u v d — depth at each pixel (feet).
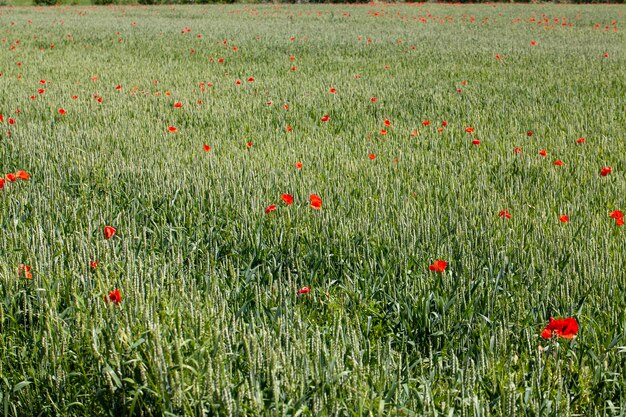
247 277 13.43
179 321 10.25
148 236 16.85
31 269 12.62
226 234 16.17
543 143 27.07
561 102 36.55
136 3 181.57
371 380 9.73
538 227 16.16
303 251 15.06
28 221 17.01
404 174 22.08
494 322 11.69
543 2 187.52
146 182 20.01
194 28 92.12
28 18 115.55
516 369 10.81
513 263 14.33
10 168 22.40
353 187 20.12
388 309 12.89
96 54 62.13
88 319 10.83
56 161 23.02
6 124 29.35
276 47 68.08
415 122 32.48
